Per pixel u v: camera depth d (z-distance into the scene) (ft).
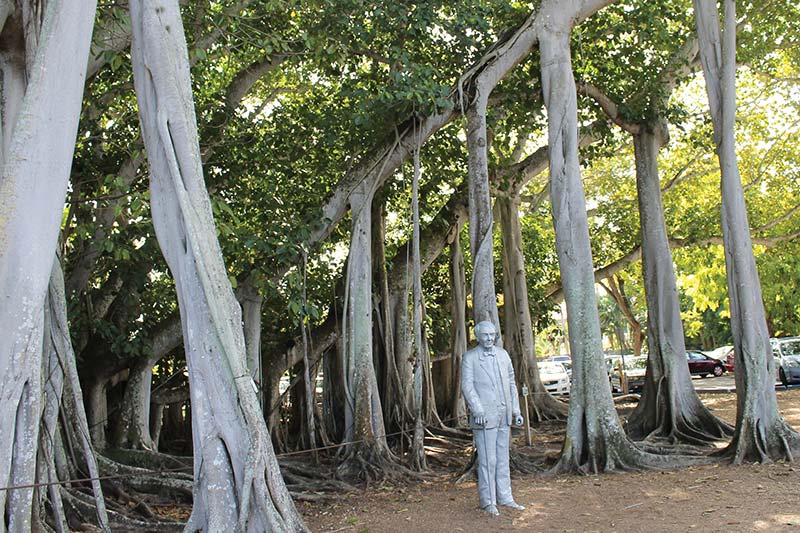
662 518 24.34
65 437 27.55
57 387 23.90
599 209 77.30
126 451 38.78
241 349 20.86
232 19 38.96
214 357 20.53
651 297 47.60
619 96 49.37
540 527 24.18
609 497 28.40
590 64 49.47
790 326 109.29
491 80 40.22
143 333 41.39
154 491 31.60
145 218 34.63
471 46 42.45
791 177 78.13
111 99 40.81
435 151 48.37
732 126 37.11
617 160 80.48
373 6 39.60
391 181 49.08
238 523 19.45
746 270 35.78
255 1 38.93
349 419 40.11
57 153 20.13
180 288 21.07
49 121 20.08
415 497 31.73
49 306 24.30
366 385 40.32
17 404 19.43
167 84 21.71
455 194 54.95
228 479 20.06
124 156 39.81
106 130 39.63
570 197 38.14
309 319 49.21
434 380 60.80
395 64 41.68
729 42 37.35
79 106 20.84
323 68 45.27
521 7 46.14
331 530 26.32
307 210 43.70
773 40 55.83
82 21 20.88
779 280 101.65
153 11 21.95
